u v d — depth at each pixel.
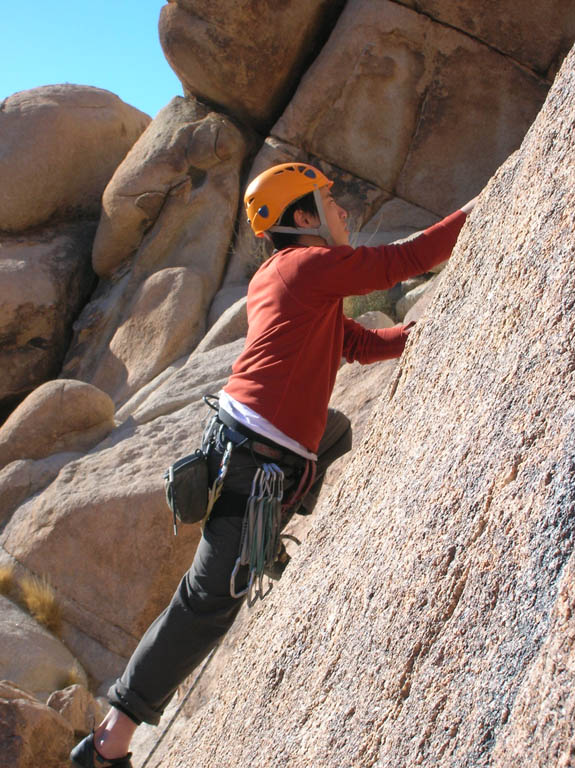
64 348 10.96
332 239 2.35
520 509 1.23
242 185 10.38
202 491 2.17
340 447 2.61
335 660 1.67
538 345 1.39
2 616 5.20
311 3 9.89
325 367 2.25
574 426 1.19
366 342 2.62
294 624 1.97
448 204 9.54
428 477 1.59
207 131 10.23
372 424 2.21
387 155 9.70
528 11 8.95
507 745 1.04
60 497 5.77
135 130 12.84
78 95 12.13
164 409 6.95
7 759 3.28
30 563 5.61
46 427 6.87
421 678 1.31
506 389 1.43
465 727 1.14
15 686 3.75
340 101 9.70
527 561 1.16
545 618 1.08
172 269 9.79
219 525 2.19
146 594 5.29
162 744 3.38
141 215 10.45
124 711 2.25
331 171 9.95
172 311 9.39
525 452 1.29
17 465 6.56
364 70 9.56
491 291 1.71
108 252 10.84
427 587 1.39
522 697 1.05
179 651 2.22
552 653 1.02
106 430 7.05
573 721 0.93
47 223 11.97
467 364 1.67
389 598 1.52
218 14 9.88
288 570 2.27
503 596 1.19
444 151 9.54
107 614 5.33
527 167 1.76
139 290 9.92
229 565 2.17
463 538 1.35
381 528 1.73
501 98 9.34
